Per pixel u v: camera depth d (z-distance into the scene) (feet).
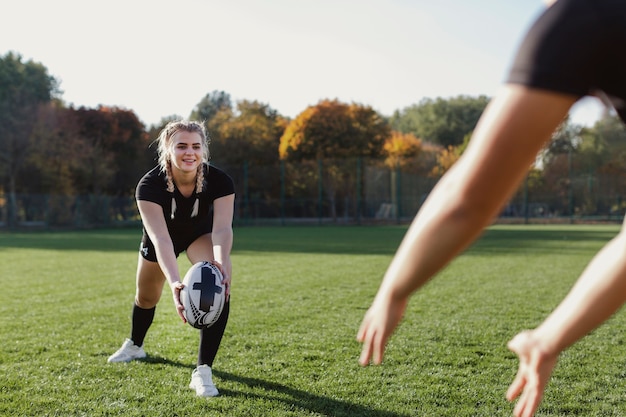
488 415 12.67
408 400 13.62
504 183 3.16
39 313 24.99
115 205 130.72
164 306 26.76
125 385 14.82
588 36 3.06
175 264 13.57
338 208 129.80
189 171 13.88
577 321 3.76
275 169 130.93
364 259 48.60
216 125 163.84
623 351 17.89
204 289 12.87
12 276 38.32
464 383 14.88
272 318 23.39
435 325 21.99
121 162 159.12
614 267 3.68
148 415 12.71
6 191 130.31
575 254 51.75
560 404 13.32
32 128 132.05
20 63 167.02
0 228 113.19
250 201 128.88
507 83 3.18
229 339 19.70
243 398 13.76
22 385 14.85
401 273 3.34
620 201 124.98
